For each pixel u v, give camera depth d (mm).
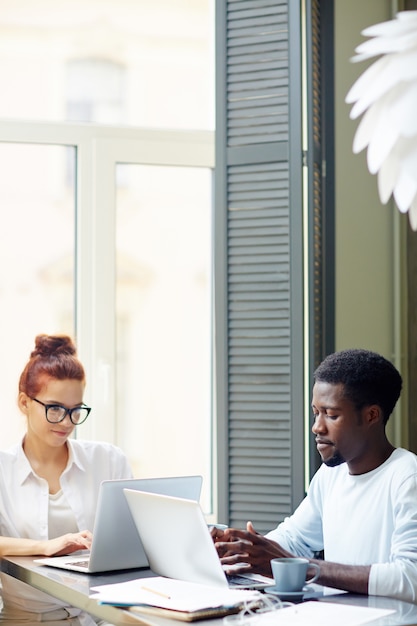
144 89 3553
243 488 3139
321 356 3385
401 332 3643
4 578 2461
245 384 3146
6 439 3404
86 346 3451
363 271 3609
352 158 3588
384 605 1735
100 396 3449
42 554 2275
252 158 3162
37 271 3432
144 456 3527
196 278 3586
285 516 3088
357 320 3596
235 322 3168
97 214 3461
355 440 2096
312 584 1920
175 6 3594
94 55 3508
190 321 3580
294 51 3117
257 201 3160
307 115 3223
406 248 3639
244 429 3145
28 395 2492
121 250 3502
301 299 3088
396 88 875
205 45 3613
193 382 3578
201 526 1807
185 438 3570
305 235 3189
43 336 2537
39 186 3432
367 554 2066
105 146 3473
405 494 1992
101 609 1755
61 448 2551
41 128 3414
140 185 3529
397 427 3652
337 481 2201
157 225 3545
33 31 3457
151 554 2016
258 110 3164
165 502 1882
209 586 1842
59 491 2514
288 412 3090
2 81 3424
